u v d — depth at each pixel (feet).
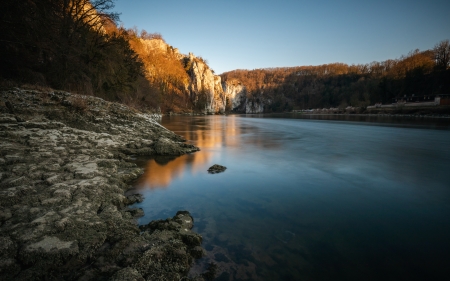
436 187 23.30
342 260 12.07
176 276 10.09
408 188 23.07
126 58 105.81
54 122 35.29
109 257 11.06
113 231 13.11
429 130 81.15
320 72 607.37
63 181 18.20
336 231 14.98
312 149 44.52
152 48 363.35
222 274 10.82
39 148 25.04
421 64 239.09
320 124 117.19
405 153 40.42
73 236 11.86
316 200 20.04
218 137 63.52
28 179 17.35
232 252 12.58
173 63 376.89
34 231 11.69
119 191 19.36
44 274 9.74
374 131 79.71
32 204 14.32
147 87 154.81
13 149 23.04
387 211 17.99
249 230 14.97
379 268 11.53
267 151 42.14
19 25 45.14
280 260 11.98
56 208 14.17
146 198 20.02
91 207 15.10
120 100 98.63
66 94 49.44
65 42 58.80
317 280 10.60
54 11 55.06
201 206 18.58
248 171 28.89
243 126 106.52
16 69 49.57
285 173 28.07
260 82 628.69
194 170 29.01
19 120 32.17
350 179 25.81
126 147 37.32
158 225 14.35
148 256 10.93
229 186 23.40
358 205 19.04
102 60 77.71
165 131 55.21
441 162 33.63
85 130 38.58
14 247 10.59
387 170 29.43
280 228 15.28
